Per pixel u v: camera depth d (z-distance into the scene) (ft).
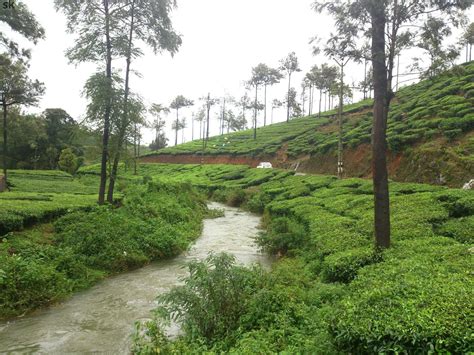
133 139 61.57
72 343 23.00
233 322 22.12
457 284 18.56
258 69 211.20
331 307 21.65
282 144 173.47
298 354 16.37
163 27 60.39
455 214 40.86
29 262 32.53
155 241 46.50
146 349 19.07
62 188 86.07
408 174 73.10
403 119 102.89
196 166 184.14
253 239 58.29
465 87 99.91
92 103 55.11
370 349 14.99
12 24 39.70
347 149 108.88
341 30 30.07
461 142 69.51
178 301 22.09
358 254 29.99
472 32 122.62
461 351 13.24
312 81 205.05
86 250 40.14
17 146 163.32
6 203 47.52
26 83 81.46
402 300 17.49
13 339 23.59
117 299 31.17
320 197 69.56
